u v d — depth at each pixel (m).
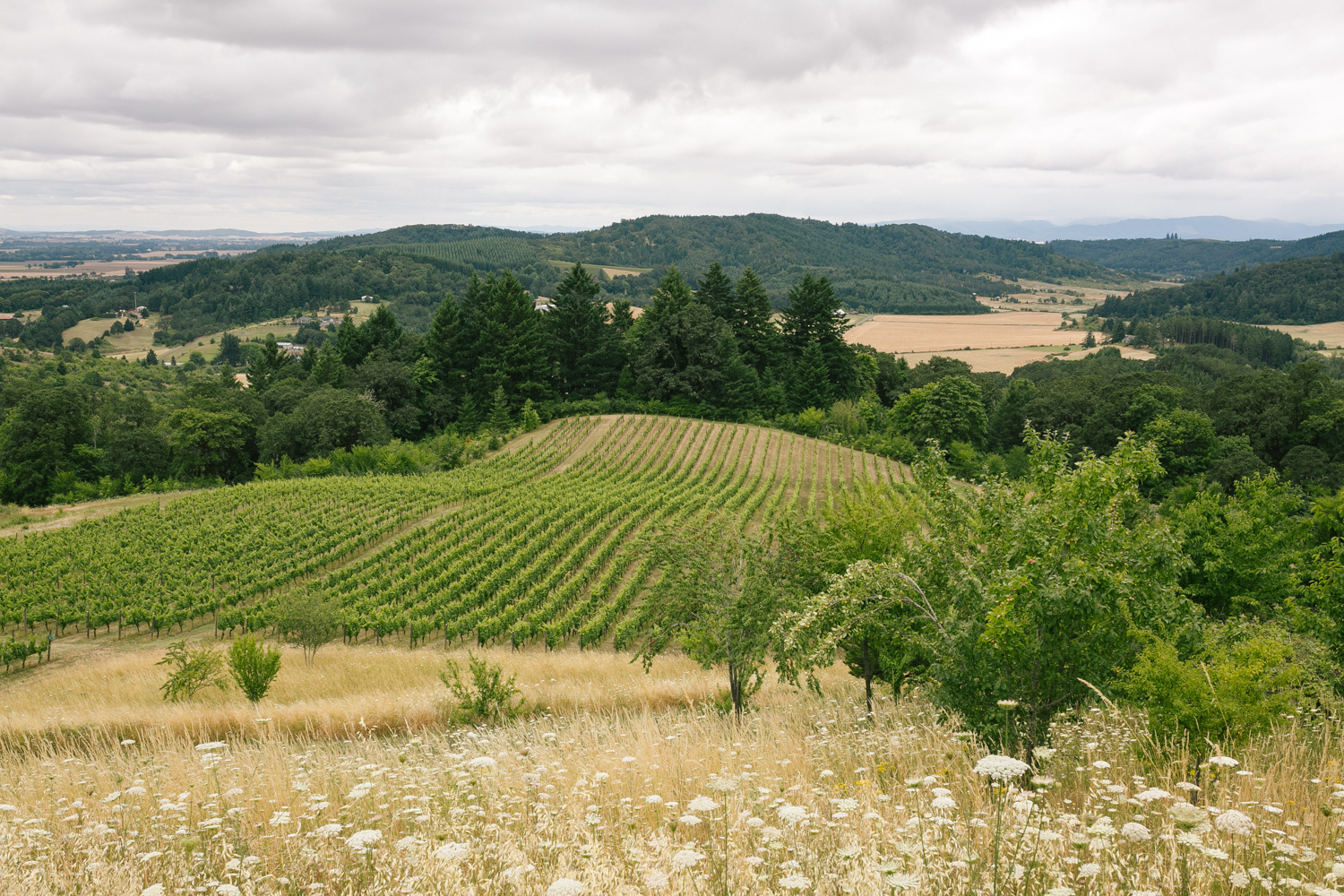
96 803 6.95
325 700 18.94
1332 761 5.71
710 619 15.95
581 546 44.28
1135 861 4.12
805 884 3.41
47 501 72.50
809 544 17.02
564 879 3.46
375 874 4.36
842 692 18.28
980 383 103.25
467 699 15.85
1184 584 20.59
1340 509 19.88
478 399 84.12
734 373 83.94
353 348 91.50
